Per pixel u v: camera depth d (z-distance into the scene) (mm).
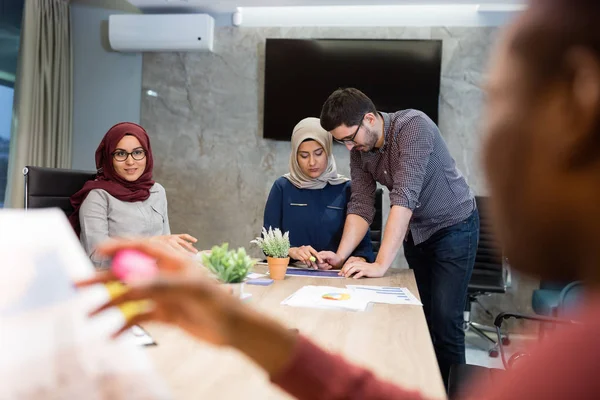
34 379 467
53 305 521
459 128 4148
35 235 557
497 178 298
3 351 473
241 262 1093
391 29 4203
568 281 281
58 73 4379
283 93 4285
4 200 4168
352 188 2361
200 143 4457
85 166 4629
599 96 262
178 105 4480
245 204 4422
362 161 2283
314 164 2467
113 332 534
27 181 2111
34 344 488
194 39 4219
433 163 2193
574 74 270
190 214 4473
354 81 4199
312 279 1861
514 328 4066
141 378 512
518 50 292
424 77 4109
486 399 296
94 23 4578
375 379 491
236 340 479
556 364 269
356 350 985
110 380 496
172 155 4488
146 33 4262
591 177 267
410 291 1657
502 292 3490
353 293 1562
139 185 2471
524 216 287
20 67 4035
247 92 4398
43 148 4285
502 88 298
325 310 1339
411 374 850
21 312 503
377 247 2822
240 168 4418
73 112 4633
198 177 4461
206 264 1088
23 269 526
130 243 542
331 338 1067
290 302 1401
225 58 4414
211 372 817
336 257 2156
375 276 1951
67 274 547
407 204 2027
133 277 521
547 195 278
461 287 2301
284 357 481
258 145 4398
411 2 4055
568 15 274
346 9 4238
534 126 282
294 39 4266
